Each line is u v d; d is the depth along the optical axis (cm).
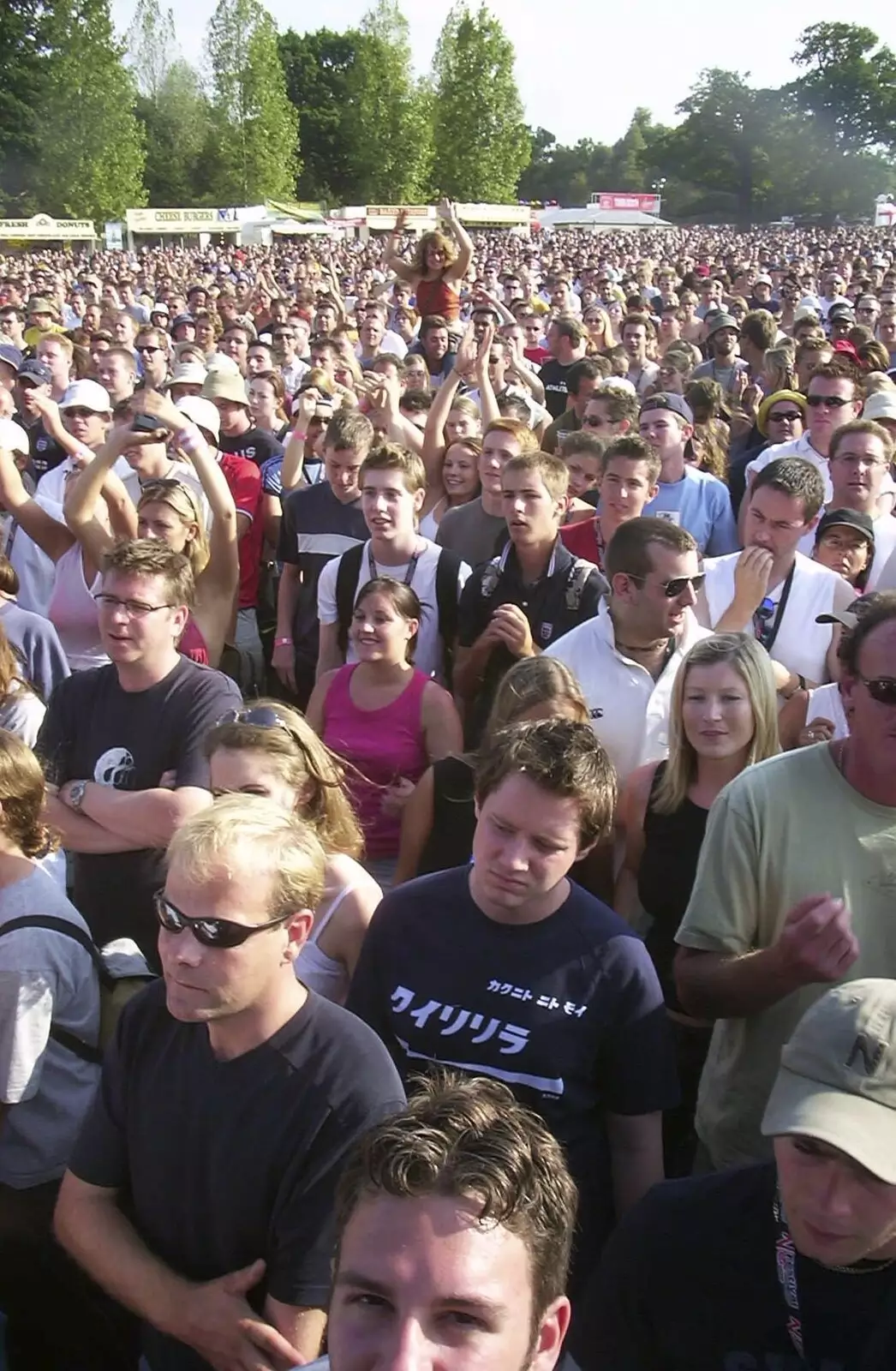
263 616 768
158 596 372
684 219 13200
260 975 225
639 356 1256
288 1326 224
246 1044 231
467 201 8869
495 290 2277
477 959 268
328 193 10550
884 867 266
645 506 600
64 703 392
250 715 329
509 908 267
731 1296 204
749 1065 285
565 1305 160
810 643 469
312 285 2348
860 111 12444
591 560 588
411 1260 147
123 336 1404
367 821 447
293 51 10944
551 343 1131
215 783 319
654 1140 272
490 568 512
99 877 370
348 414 630
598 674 417
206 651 530
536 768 259
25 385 948
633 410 754
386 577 496
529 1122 167
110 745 380
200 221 5888
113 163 7288
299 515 636
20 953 286
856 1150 182
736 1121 288
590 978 266
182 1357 245
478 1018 265
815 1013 199
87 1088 298
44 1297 293
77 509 538
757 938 279
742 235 7281
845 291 2292
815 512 466
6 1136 290
